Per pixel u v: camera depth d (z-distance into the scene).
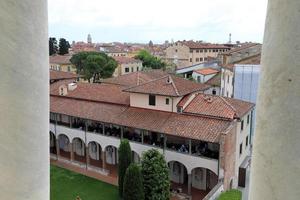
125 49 152.12
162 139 34.06
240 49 60.66
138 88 36.12
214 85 61.06
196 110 32.94
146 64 105.44
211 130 29.97
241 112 32.72
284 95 3.09
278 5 3.12
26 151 3.90
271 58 3.23
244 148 35.25
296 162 3.06
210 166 29.34
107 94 40.81
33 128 3.95
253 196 3.58
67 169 37.78
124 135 35.53
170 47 112.50
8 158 3.75
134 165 27.06
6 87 3.63
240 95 44.56
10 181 3.80
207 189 32.06
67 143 42.72
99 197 31.20
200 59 109.44
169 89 34.44
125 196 27.33
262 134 3.38
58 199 30.84
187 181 33.16
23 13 3.64
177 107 33.78
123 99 38.75
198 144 32.19
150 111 35.19
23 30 3.67
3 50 3.55
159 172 27.83
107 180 34.81
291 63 3.02
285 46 3.05
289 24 3.01
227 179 29.56
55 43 119.31
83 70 78.62
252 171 3.66
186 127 31.17
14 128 3.75
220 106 32.66
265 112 3.33
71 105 40.03
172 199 30.53
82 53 82.81
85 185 33.78
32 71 3.85
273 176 3.23
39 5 3.83
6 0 3.49
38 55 3.91
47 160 4.31
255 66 43.19
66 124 40.47
